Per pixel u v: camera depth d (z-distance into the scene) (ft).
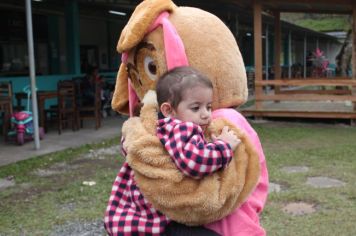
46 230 14.53
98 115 34.99
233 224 5.41
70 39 43.37
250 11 50.01
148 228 5.37
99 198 17.47
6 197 17.90
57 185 19.48
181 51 5.57
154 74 5.83
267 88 57.93
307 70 91.56
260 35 38.65
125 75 6.66
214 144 5.07
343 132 32.96
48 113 36.86
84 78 38.83
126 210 5.63
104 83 43.42
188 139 5.04
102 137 31.22
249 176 5.28
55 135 32.04
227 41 5.85
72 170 22.16
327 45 139.95
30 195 18.13
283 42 101.71
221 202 5.00
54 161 23.94
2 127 32.81
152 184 5.15
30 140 29.84
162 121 5.27
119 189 5.86
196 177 5.01
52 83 41.19
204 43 5.67
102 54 57.93
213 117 5.62
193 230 5.31
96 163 23.63
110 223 5.59
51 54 47.03
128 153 5.32
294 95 38.78
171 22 5.76
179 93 5.18
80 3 45.62
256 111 39.60
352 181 19.45
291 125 36.81
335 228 14.14
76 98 35.76
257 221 5.67
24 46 43.98
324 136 31.14
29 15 25.79
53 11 45.96
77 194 17.93
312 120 39.60
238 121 5.64
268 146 27.58
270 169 21.49
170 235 5.38
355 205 16.25
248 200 5.56
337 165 22.40
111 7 48.80
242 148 5.27
